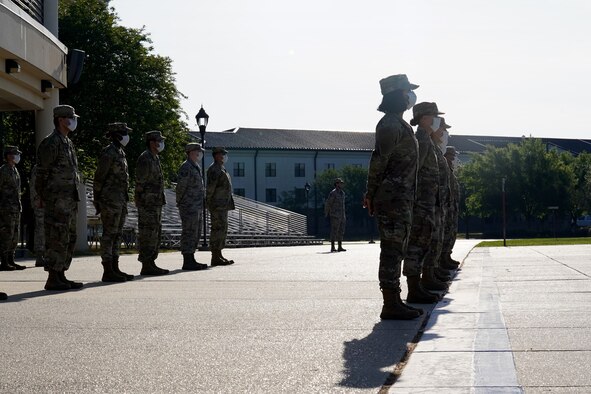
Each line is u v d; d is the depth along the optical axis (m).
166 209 38.56
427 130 8.12
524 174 79.19
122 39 36.91
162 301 8.37
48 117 20.69
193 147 14.41
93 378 4.47
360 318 6.76
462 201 87.06
